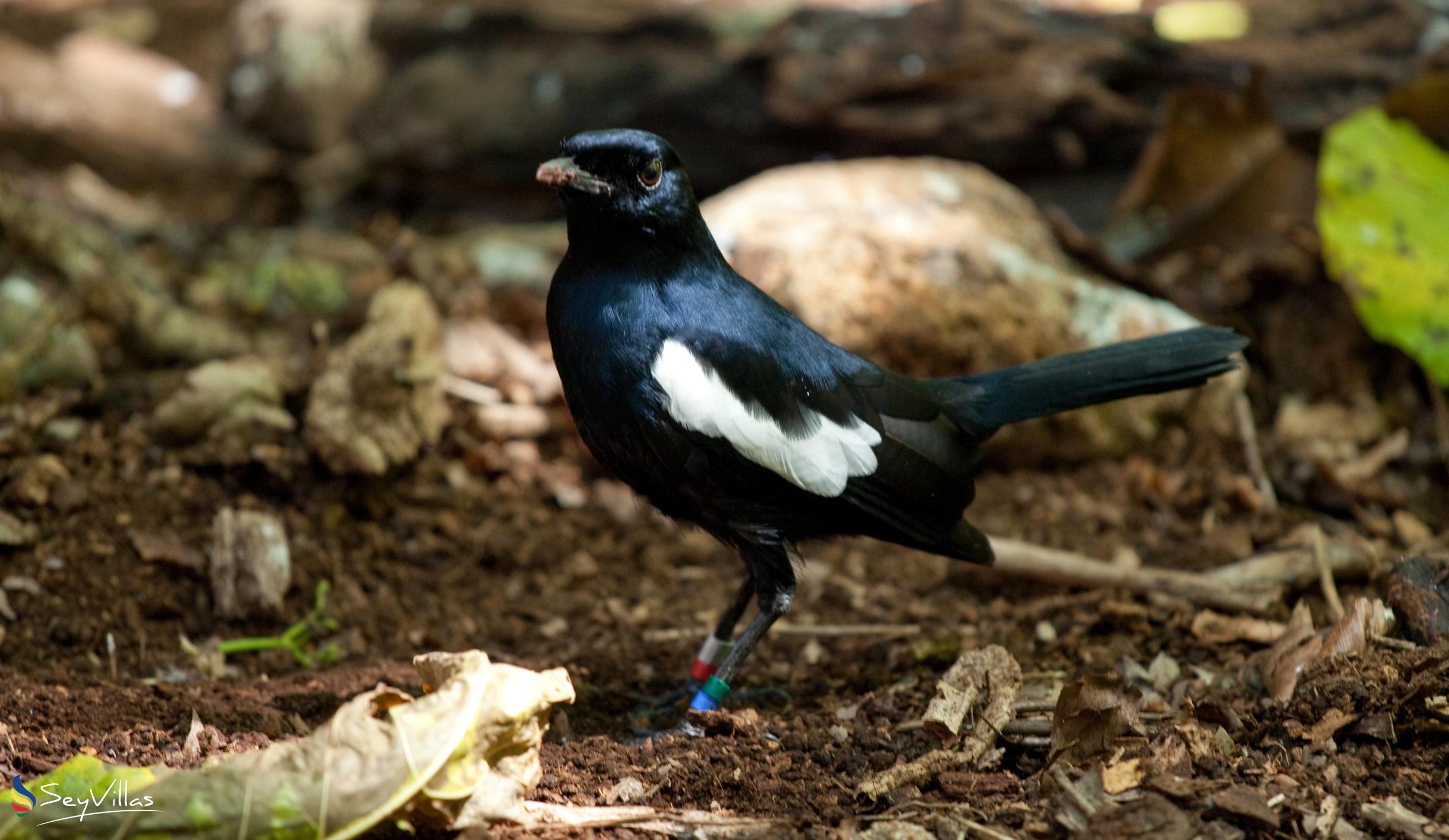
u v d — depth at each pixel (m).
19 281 10.80
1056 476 11.44
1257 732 6.74
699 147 16.09
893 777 6.29
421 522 10.19
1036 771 6.61
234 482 9.80
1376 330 11.28
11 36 19.53
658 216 7.03
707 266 7.32
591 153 6.84
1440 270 11.27
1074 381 7.93
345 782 5.36
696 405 7.02
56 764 6.09
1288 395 12.21
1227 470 11.22
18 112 17.23
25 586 8.52
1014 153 15.02
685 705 8.11
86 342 10.72
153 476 9.66
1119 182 15.07
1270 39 15.20
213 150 18.08
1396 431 11.85
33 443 9.62
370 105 17.75
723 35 16.31
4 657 7.99
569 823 5.87
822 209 11.75
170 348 11.46
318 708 7.41
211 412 9.91
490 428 11.21
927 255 11.44
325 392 10.04
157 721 6.96
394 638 8.97
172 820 5.18
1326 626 8.52
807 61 15.26
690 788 6.33
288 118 17.89
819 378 7.39
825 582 9.95
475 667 5.76
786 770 6.54
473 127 16.88
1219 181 13.48
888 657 8.66
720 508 7.41
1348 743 6.63
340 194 17.67
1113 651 8.38
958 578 9.90
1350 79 14.68
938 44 14.93
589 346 7.12
